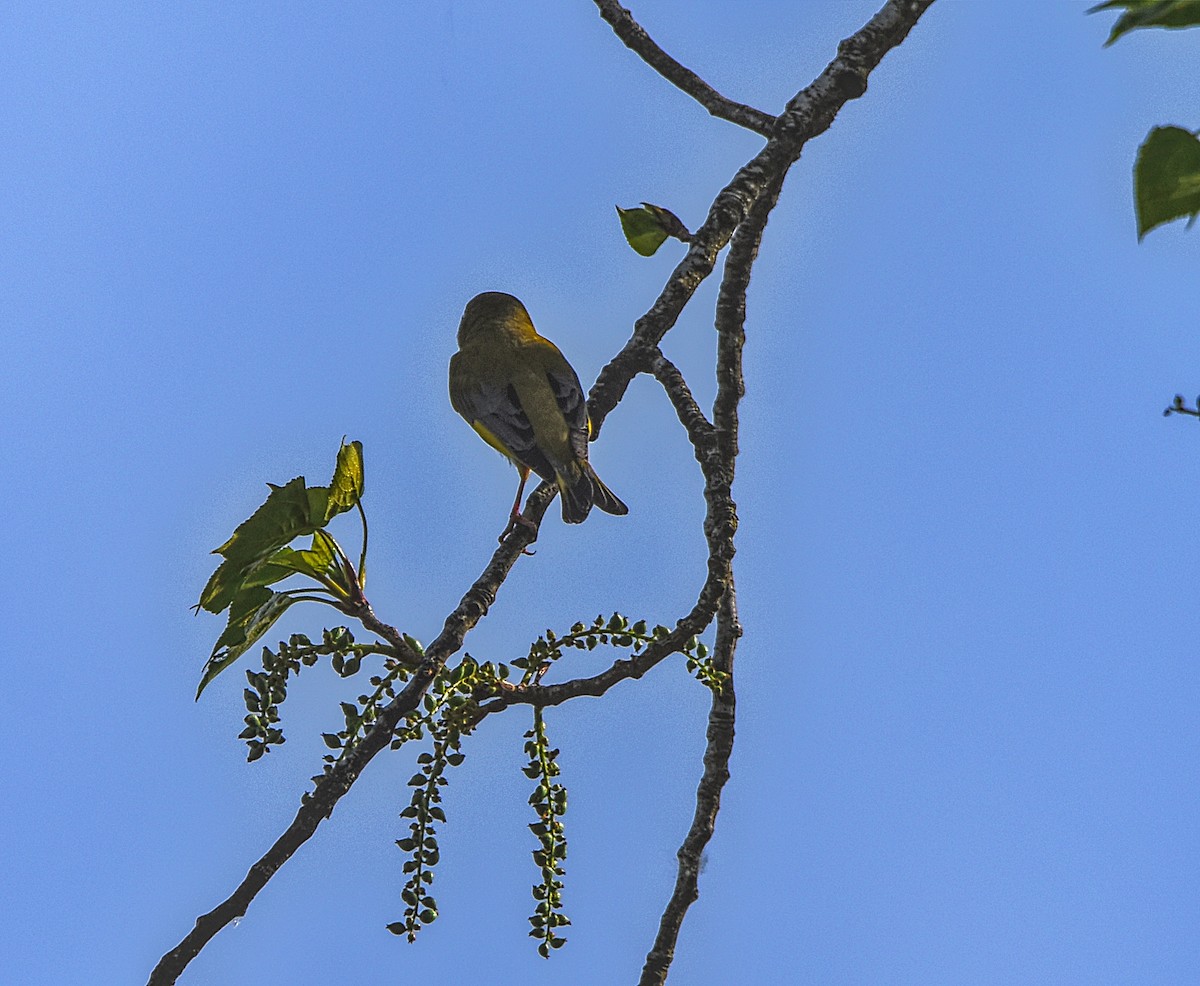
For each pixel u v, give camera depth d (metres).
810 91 11.62
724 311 11.86
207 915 6.99
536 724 8.79
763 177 11.54
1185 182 4.62
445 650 8.34
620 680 9.08
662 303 11.68
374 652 8.45
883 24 11.70
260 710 8.00
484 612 8.73
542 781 8.72
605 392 11.48
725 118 11.92
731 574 11.61
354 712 8.04
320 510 8.66
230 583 8.66
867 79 11.58
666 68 12.16
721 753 10.80
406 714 7.90
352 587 8.88
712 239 11.57
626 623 9.19
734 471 11.89
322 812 7.37
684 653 9.34
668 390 11.43
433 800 8.11
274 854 7.17
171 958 6.87
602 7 12.27
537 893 8.52
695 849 10.54
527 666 8.91
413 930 7.97
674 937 10.30
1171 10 4.20
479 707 8.55
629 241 12.77
